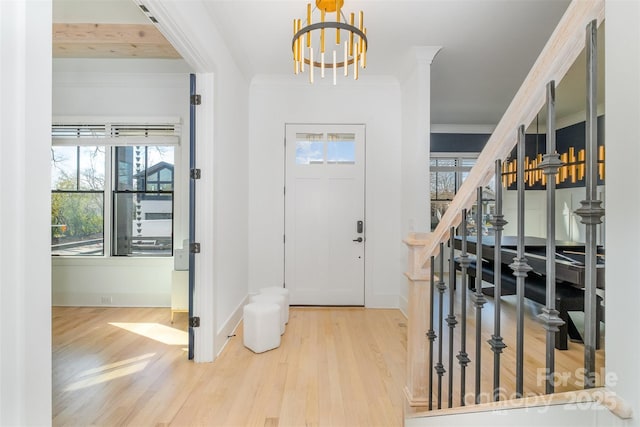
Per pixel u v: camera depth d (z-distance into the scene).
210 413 1.85
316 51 3.17
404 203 3.76
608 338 0.56
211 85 2.52
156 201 4.00
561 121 5.52
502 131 0.96
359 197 3.94
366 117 3.91
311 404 1.93
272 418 1.81
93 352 2.65
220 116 2.72
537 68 0.80
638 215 0.52
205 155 2.51
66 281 3.91
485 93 4.45
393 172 3.92
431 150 6.19
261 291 3.35
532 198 5.87
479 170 1.11
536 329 3.13
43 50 0.82
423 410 1.71
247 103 3.82
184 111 3.88
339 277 3.95
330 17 2.59
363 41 2.12
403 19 2.63
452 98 4.66
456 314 3.61
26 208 0.78
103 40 2.83
